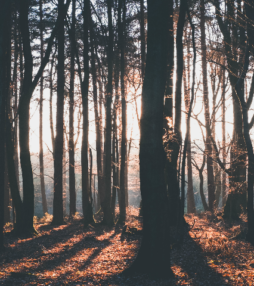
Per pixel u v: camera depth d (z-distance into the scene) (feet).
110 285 19.83
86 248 32.24
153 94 21.24
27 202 41.11
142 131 21.54
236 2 41.32
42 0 60.85
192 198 75.97
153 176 21.22
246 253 26.73
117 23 58.34
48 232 43.42
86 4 52.19
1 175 30.78
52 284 20.35
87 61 52.49
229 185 43.42
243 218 47.93
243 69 32.37
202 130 66.13
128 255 28.53
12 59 65.82
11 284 19.71
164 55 21.66
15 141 73.97
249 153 31.68
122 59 52.49
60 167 55.01
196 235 35.24
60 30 55.57
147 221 21.49
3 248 30.91
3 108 30.86
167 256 21.48
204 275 21.44
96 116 71.61
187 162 73.10
